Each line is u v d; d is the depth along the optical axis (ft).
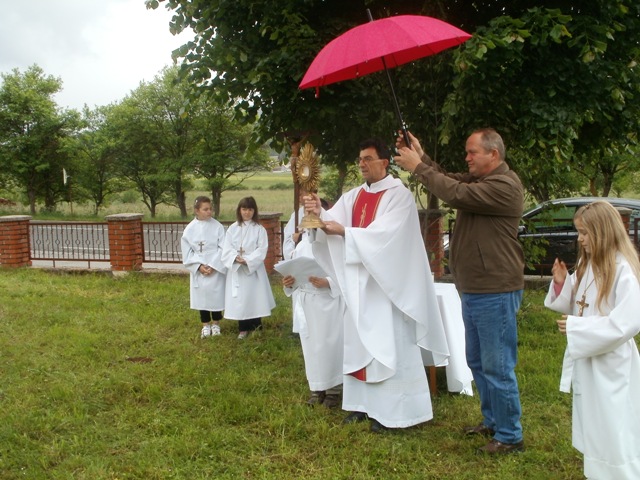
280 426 15.14
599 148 23.38
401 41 12.12
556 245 33.60
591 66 18.88
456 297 18.07
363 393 15.23
